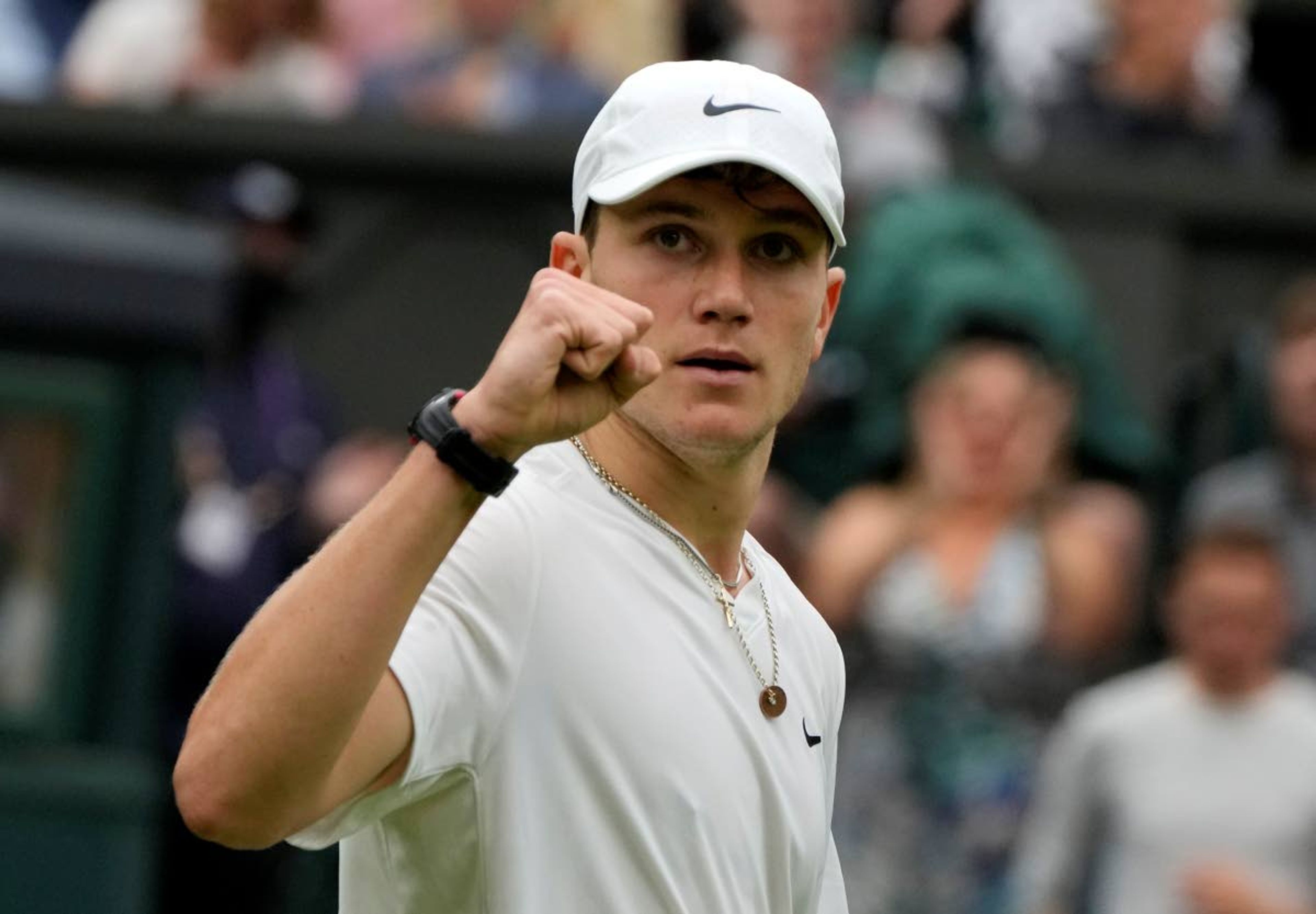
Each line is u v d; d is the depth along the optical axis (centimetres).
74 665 1914
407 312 2367
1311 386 2183
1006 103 2653
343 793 819
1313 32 2962
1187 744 1977
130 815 1889
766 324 917
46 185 2370
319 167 2377
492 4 2550
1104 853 2009
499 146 2383
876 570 2078
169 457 1936
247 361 2192
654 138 909
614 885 880
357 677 787
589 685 885
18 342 1916
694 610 925
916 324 2203
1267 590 1964
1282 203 2428
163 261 1934
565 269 953
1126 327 2412
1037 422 2131
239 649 798
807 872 953
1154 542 2292
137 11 2562
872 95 2583
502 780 872
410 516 797
